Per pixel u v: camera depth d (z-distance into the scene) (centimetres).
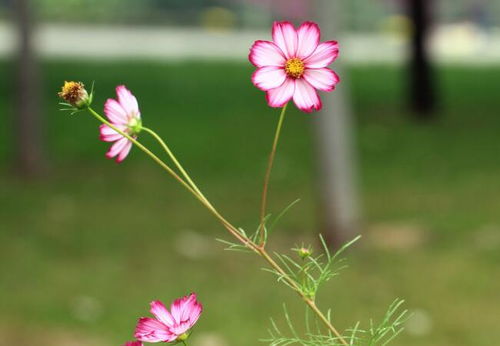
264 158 1282
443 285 723
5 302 691
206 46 3350
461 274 746
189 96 1880
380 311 670
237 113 1664
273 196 1066
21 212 957
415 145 1363
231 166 1230
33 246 837
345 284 730
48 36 3553
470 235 868
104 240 863
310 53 143
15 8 1146
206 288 733
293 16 2320
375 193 1068
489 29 4303
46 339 621
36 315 664
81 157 1252
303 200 1042
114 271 773
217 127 1515
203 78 2186
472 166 1215
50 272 764
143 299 707
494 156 1279
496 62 2894
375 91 1972
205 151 1321
